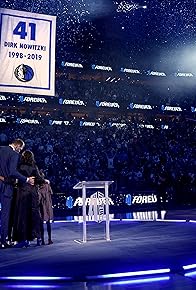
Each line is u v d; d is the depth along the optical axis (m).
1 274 5.24
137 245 7.34
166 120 28.08
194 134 27.08
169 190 19.39
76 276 5.11
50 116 24.44
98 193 8.17
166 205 18.41
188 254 6.40
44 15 8.58
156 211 15.87
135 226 10.42
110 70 28.36
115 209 16.27
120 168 21.31
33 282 5.04
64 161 20.53
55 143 22.47
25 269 5.50
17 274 5.23
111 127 25.52
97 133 24.62
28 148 21.16
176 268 5.50
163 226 10.36
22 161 7.33
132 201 16.88
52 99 25.84
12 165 6.90
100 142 23.36
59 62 28.30
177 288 4.71
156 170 21.48
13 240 7.04
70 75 28.86
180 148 24.95
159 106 28.62
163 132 26.31
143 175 21.14
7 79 8.13
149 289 4.69
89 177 19.66
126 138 24.55
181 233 8.99
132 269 5.41
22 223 7.06
